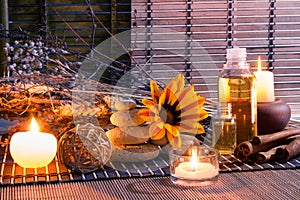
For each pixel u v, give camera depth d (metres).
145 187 0.78
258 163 0.87
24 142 0.82
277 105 0.97
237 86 0.94
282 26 1.51
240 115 0.94
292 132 0.93
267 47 1.52
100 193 0.76
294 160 0.88
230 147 0.92
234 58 0.96
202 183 0.78
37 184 0.78
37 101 0.95
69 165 0.82
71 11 1.43
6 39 1.37
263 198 0.74
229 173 0.83
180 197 0.74
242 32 1.50
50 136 0.85
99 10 1.44
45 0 1.42
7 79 1.01
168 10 1.46
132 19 1.45
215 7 1.48
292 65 1.53
